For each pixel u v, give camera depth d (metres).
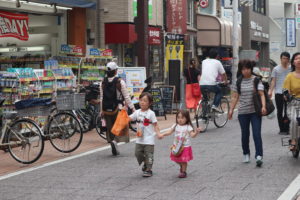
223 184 7.76
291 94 9.55
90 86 13.88
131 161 9.96
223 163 9.43
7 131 10.14
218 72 14.78
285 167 8.94
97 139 13.22
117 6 20.11
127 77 16.64
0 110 12.85
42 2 16.28
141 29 17.22
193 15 28.80
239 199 6.86
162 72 24.23
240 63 9.27
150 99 8.58
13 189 7.90
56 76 14.41
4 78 13.11
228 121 16.86
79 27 18.88
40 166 9.72
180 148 8.19
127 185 7.89
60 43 18.44
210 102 14.51
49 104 10.30
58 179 8.50
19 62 17.03
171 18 24.41
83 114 13.80
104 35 20.31
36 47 18.23
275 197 6.92
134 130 14.01
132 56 22.05
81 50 17.47
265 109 8.98
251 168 8.91
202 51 30.61
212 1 30.73
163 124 16.31
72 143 11.07
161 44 23.44
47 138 10.94
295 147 9.62
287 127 13.26
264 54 44.88
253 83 9.12
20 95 13.01
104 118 10.74
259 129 9.07
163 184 7.89
